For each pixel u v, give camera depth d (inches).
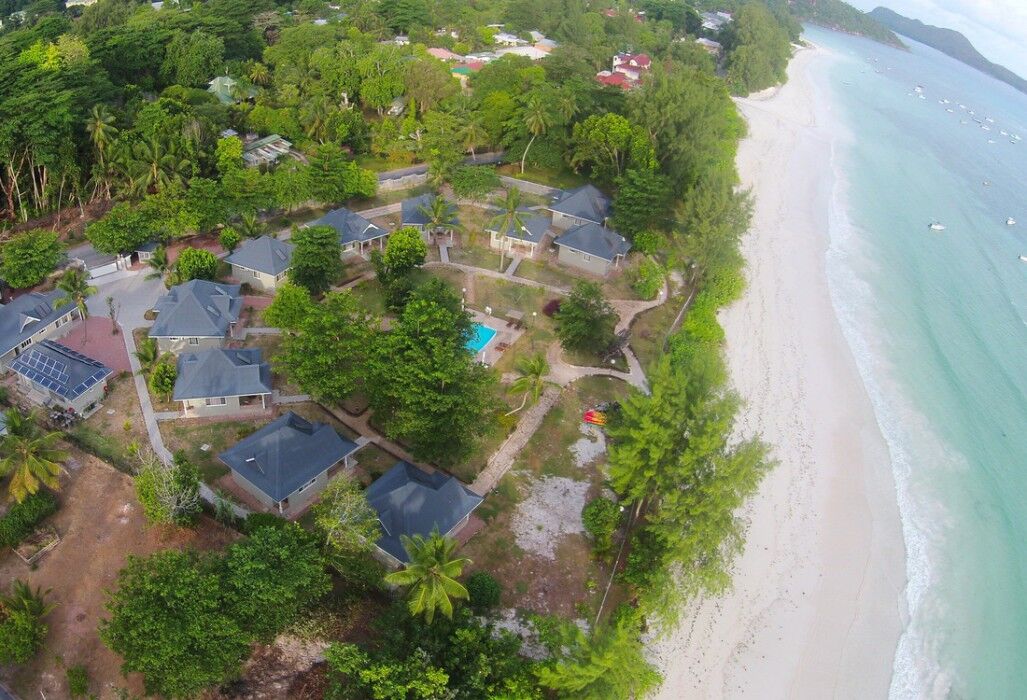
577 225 3890.3
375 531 1831.9
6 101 3427.7
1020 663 2052.2
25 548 1888.5
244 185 3430.1
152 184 3595.0
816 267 4079.7
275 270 3051.2
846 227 4655.5
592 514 2123.5
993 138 7268.7
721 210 3376.0
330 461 2150.6
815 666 1963.6
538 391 2522.1
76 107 3609.7
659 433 1939.0
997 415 3068.4
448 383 2188.7
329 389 2282.2
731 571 2203.5
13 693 1610.5
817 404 2979.8
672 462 1972.2
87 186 3607.3
